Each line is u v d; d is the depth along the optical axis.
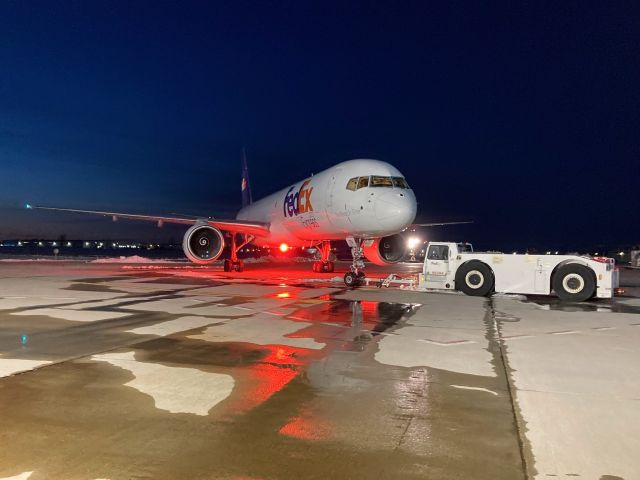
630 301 14.73
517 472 3.50
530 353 7.32
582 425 4.40
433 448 3.89
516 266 15.36
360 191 17.23
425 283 16.67
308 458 3.71
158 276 23.17
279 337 8.39
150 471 3.50
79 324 9.55
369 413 4.68
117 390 5.35
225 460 3.67
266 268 33.12
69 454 3.76
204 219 24.48
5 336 8.34
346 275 18.36
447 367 6.45
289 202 22.55
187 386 5.52
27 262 40.75
